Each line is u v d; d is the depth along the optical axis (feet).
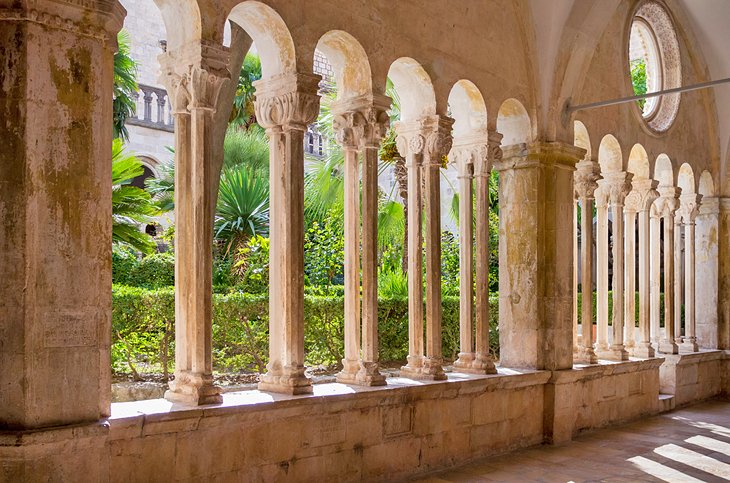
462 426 25.29
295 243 20.97
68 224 15.64
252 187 43.21
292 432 19.89
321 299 31.78
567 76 30.14
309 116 21.21
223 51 19.19
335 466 20.98
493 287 49.24
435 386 23.88
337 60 23.81
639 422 34.30
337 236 40.45
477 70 27.09
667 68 40.16
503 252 30.25
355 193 23.43
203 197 18.93
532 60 29.37
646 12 39.14
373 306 23.18
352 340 23.25
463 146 27.81
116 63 47.06
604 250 35.86
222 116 28.04
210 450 18.10
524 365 29.37
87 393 15.83
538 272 29.32
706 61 42.60
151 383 27.89
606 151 35.55
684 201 42.09
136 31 70.28
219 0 19.20
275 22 20.86
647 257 37.24
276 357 21.01
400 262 41.06
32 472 14.74
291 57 21.07
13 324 14.94
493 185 49.62
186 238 19.27
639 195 37.60
